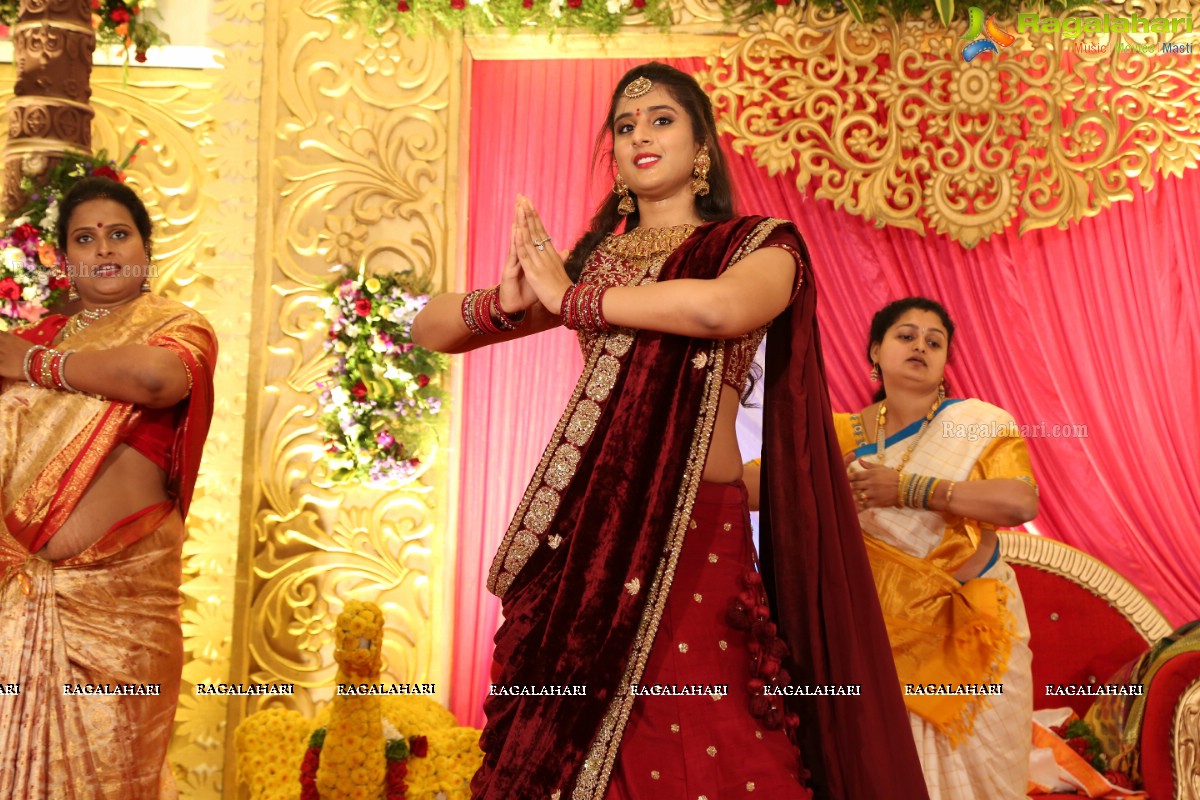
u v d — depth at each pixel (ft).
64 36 12.19
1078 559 13.14
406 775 8.60
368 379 13.92
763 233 5.50
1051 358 14.06
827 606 5.56
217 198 14.60
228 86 14.76
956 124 14.20
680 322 5.07
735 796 4.99
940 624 10.02
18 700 8.12
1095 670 12.82
